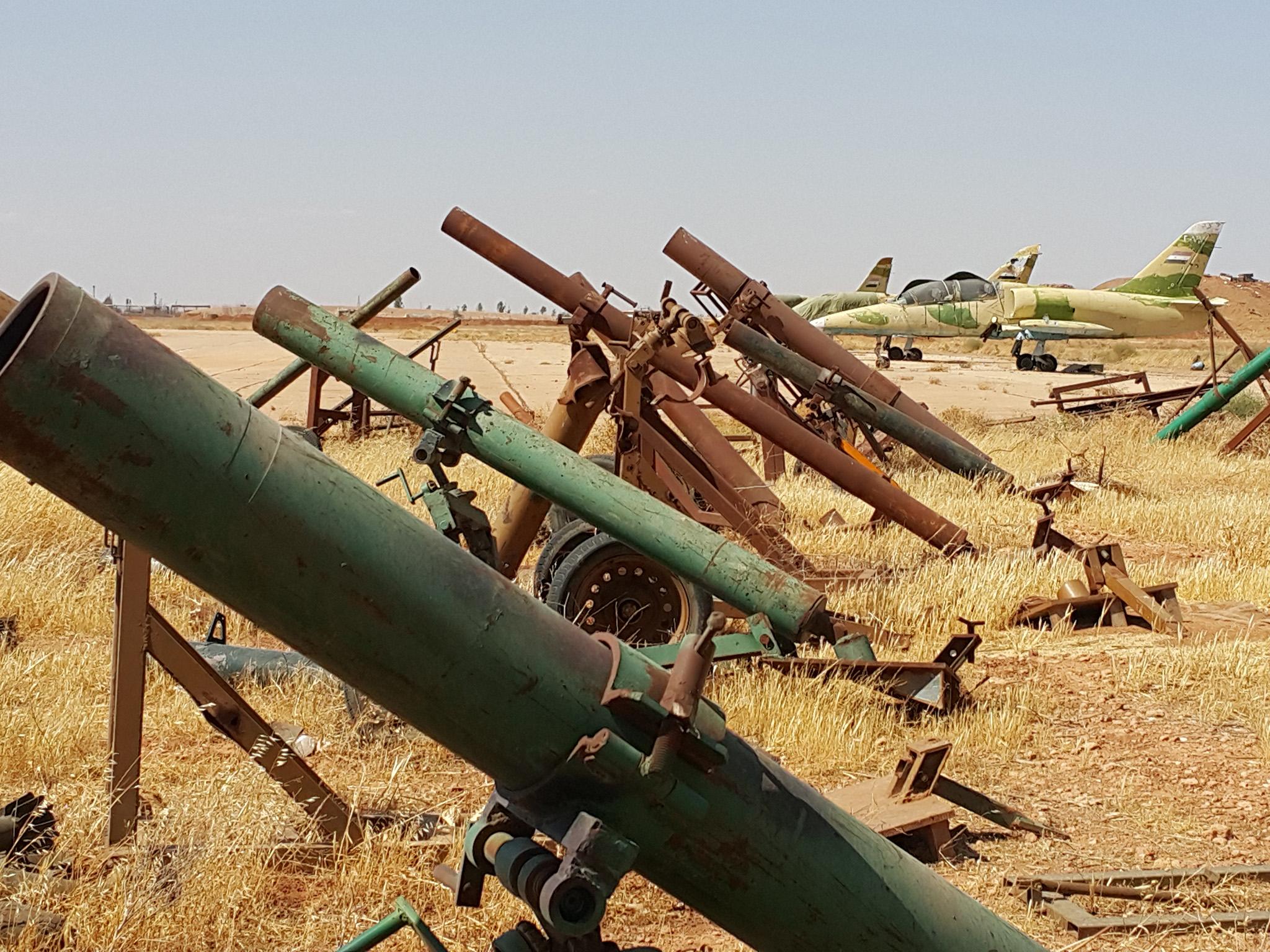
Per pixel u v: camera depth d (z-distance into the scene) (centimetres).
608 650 292
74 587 979
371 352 632
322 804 542
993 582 1062
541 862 289
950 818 609
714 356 5416
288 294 661
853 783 663
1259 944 500
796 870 298
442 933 480
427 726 281
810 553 1249
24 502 1177
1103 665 891
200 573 257
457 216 1274
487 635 273
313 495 258
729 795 291
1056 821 629
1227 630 1005
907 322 5675
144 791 594
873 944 307
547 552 851
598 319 1100
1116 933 508
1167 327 5856
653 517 584
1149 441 2364
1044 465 2025
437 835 560
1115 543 1124
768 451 1655
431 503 605
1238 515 1477
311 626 264
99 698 734
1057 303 5716
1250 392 3192
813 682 761
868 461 1534
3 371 231
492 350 6956
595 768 279
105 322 241
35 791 611
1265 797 657
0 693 722
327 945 470
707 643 284
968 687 827
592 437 2095
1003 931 332
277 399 2998
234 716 533
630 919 507
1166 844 602
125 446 241
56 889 485
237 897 486
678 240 1590
